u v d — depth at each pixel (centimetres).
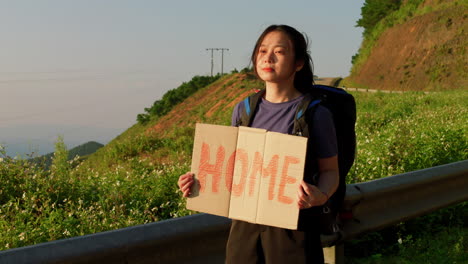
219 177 213
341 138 226
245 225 221
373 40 7700
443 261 410
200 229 316
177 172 778
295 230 212
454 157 787
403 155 748
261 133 206
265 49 215
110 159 1900
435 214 528
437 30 6075
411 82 6022
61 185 696
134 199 641
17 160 730
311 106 210
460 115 1481
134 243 279
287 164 201
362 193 403
